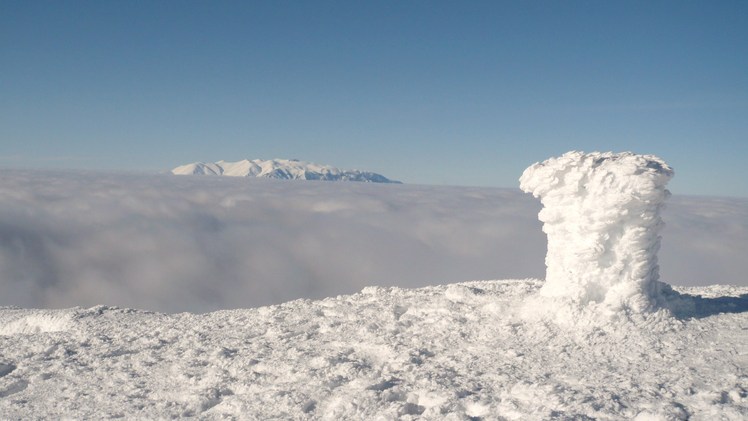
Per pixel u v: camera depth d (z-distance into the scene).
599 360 8.60
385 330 11.06
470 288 13.73
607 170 10.07
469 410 7.18
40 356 11.25
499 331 10.22
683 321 10.11
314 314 13.10
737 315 10.55
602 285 10.42
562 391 7.30
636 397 7.01
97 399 8.55
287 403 7.70
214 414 7.71
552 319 10.30
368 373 8.73
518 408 6.88
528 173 11.11
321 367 9.11
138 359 10.56
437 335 10.45
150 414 7.77
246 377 9.02
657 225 10.45
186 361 10.12
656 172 9.93
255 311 14.50
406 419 6.93
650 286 10.59
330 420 7.17
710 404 6.59
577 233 10.50
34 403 8.58
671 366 8.16
